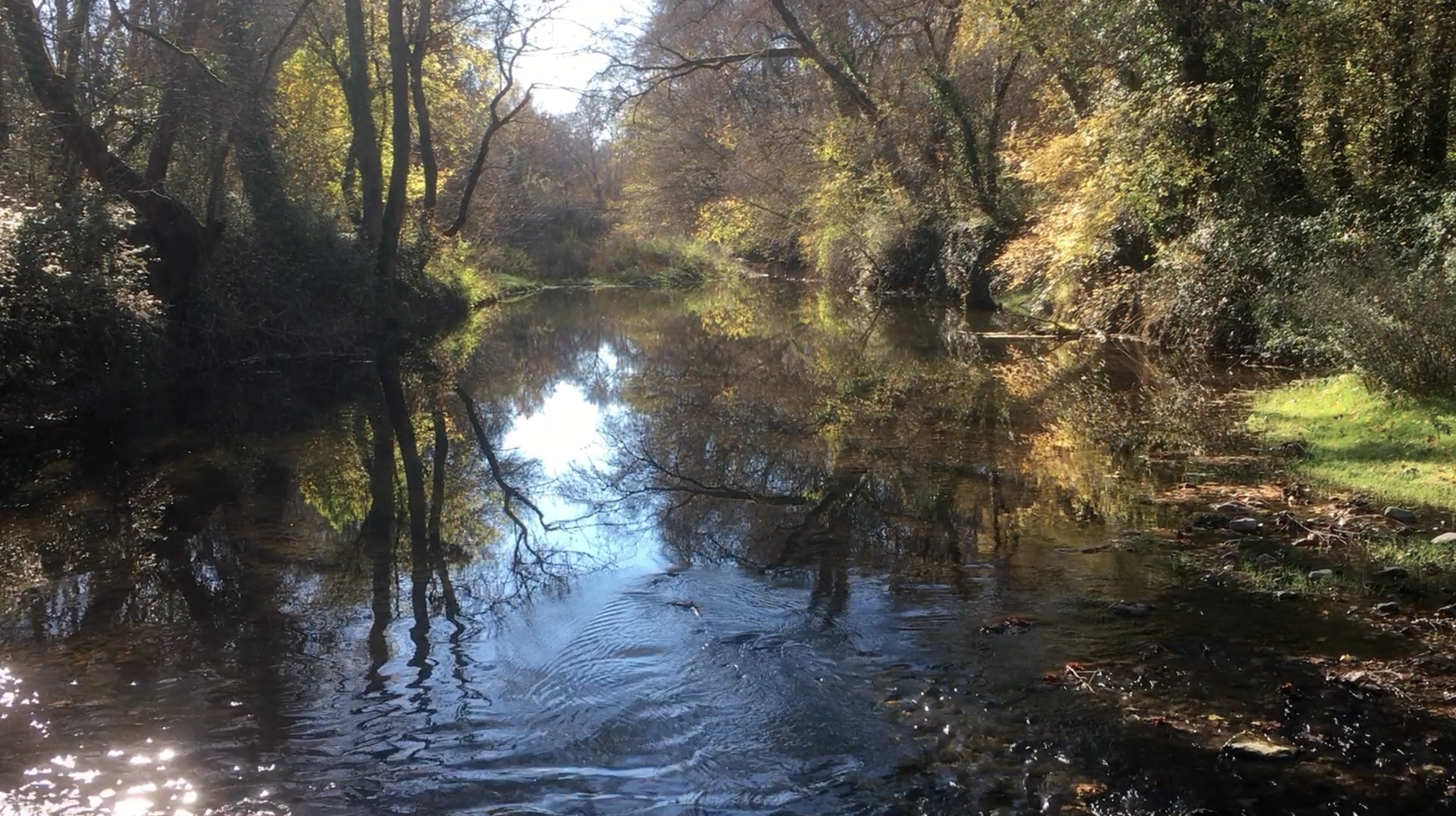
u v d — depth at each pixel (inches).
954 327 892.0
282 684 201.3
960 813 153.2
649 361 768.9
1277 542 276.1
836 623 228.5
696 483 380.2
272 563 283.6
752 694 193.8
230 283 659.4
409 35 983.6
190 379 590.2
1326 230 522.6
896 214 1213.1
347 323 738.8
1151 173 644.7
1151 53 651.5
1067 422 455.5
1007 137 924.0
